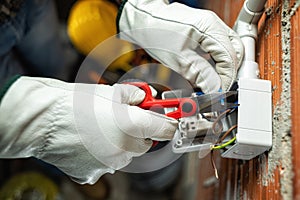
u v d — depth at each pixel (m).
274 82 0.61
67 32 1.28
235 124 0.64
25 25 1.14
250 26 0.70
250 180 0.68
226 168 0.88
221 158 0.94
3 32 1.04
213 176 1.01
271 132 0.58
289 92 0.54
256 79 0.61
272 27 0.65
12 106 0.62
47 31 1.24
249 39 0.70
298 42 0.54
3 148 0.64
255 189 0.65
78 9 1.10
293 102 0.53
